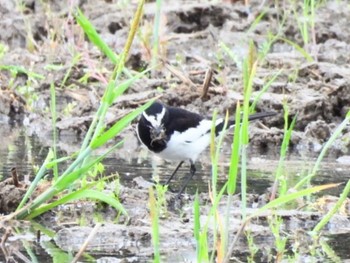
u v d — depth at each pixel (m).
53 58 17.97
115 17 20.23
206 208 10.78
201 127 11.99
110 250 9.24
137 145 14.44
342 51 18.58
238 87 16.38
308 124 14.83
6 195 10.48
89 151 9.91
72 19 18.25
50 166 10.15
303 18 19.47
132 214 10.52
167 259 8.95
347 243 9.60
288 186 11.68
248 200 11.06
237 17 20.73
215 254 9.19
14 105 16.05
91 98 16.03
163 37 18.80
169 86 16.53
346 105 15.79
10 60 17.98
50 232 9.87
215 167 8.96
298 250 9.33
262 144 14.40
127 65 17.84
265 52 17.47
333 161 13.46
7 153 13.42
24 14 20.98
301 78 16.84
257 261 8.95
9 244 9.40
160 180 12.13
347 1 21.50
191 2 21.42
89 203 10.84
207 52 19.11
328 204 10.89
